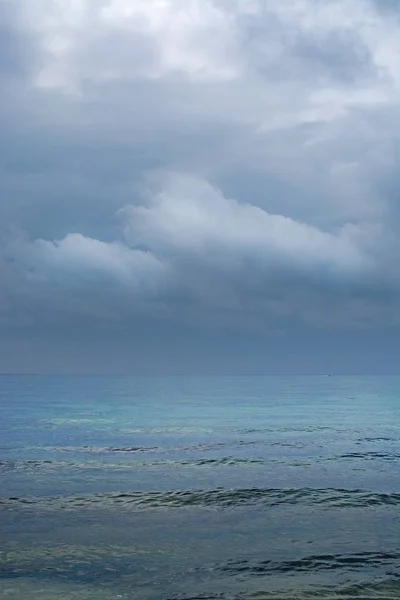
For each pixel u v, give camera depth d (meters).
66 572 14.50
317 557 15.51
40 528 18.06
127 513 19.88
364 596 13.09
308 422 53.72
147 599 12.94
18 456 32.56
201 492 22.78
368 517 19.34
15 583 13.80
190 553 15.87
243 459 31.52
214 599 12.89
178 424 51.84
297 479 25.66
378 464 29.75
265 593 13.23
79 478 25.92
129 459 31.59
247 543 16.69
